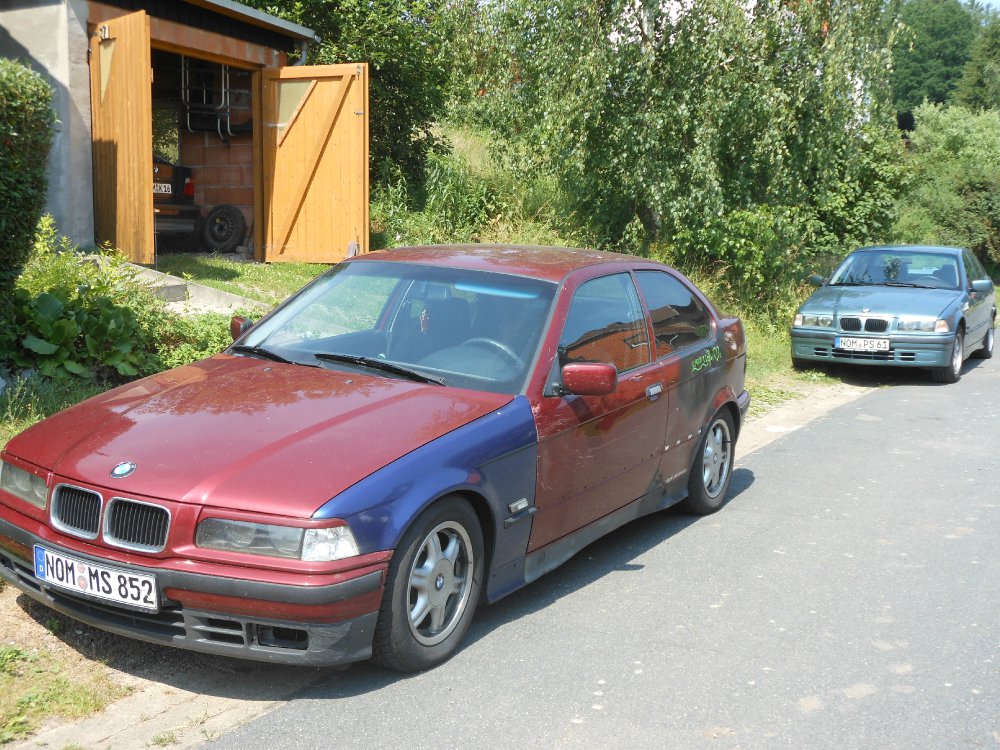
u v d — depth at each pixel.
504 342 4.80
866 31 14.35
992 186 27.48
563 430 4.68
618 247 14.89
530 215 15.58
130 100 10.48
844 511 6.67
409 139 15.78
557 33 13.94
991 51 67.81
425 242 13.98
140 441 3.94
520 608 4.83
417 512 3.79
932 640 4.58
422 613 3.97
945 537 6.12
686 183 14.20
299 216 12.96
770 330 14.12
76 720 3.54
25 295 7.34
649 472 5.62
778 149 13.88
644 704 3.88
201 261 12.29
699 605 4.94
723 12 13.40
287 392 4.39
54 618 4.24
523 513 4.46
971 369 13.63
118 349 7.55
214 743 3.45
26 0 10.75
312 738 3.51
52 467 3.91
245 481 3.65
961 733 3.72
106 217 10.98
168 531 3.59
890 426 9.59
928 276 13.34
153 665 3.99
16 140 6.35
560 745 3.55
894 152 19.78
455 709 3.77
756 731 3.70
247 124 13.50
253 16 12.62
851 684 4.11
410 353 4.83
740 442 8.89
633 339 5.52
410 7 15.24
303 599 3.52
